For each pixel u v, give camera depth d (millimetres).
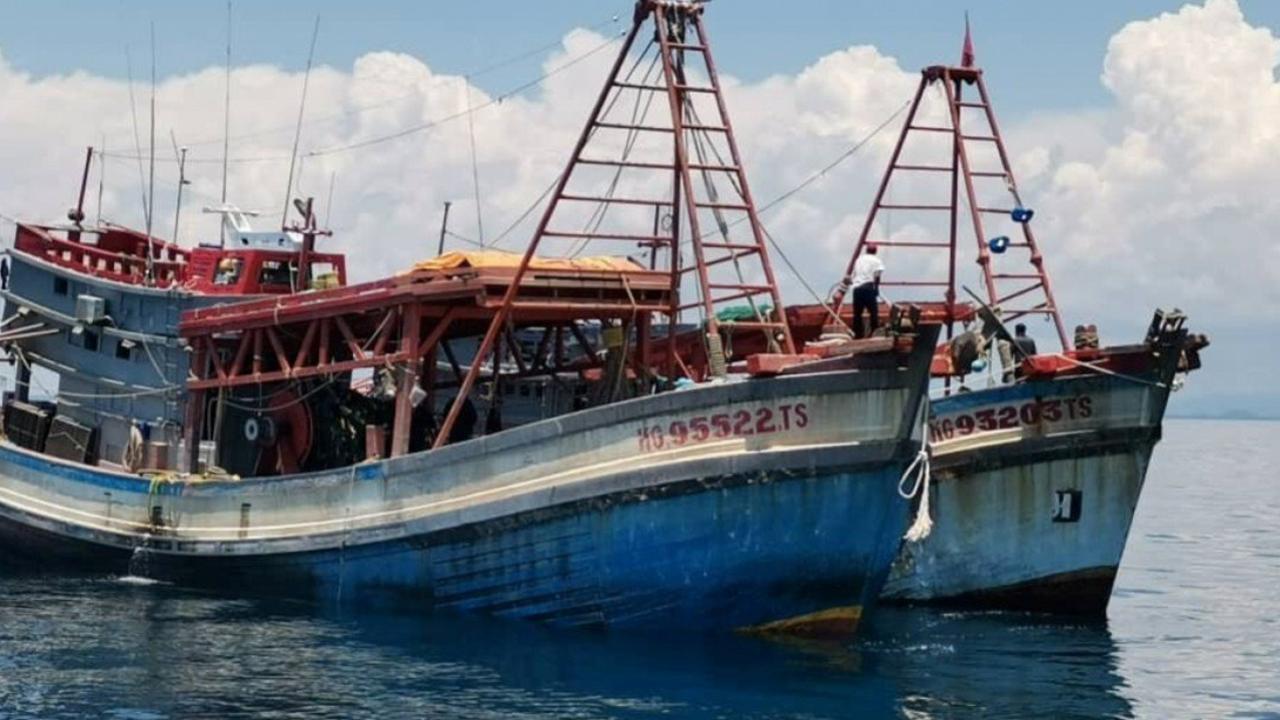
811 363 25000
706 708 21422
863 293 26844
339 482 29094
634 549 25547
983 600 31766
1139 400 31125
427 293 28469
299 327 32844
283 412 33562
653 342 37031
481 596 27375
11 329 38531
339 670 23547
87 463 36875
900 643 27344
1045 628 29891
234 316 32281
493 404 32969
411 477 27969
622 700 21766
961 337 29094
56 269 37469
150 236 37125
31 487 34750
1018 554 31328
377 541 28281
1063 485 31156
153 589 31641
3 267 38906
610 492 25453
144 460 35000
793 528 25016
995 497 31328
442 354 44062
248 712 20922
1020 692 23438
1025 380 31031
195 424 33812
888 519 25391
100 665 23844
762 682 23062
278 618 28031
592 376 36375
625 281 29406
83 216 39031
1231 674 25594
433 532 27453
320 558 29344
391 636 26172
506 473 26703
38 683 22547
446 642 25625
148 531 32375
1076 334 32000
